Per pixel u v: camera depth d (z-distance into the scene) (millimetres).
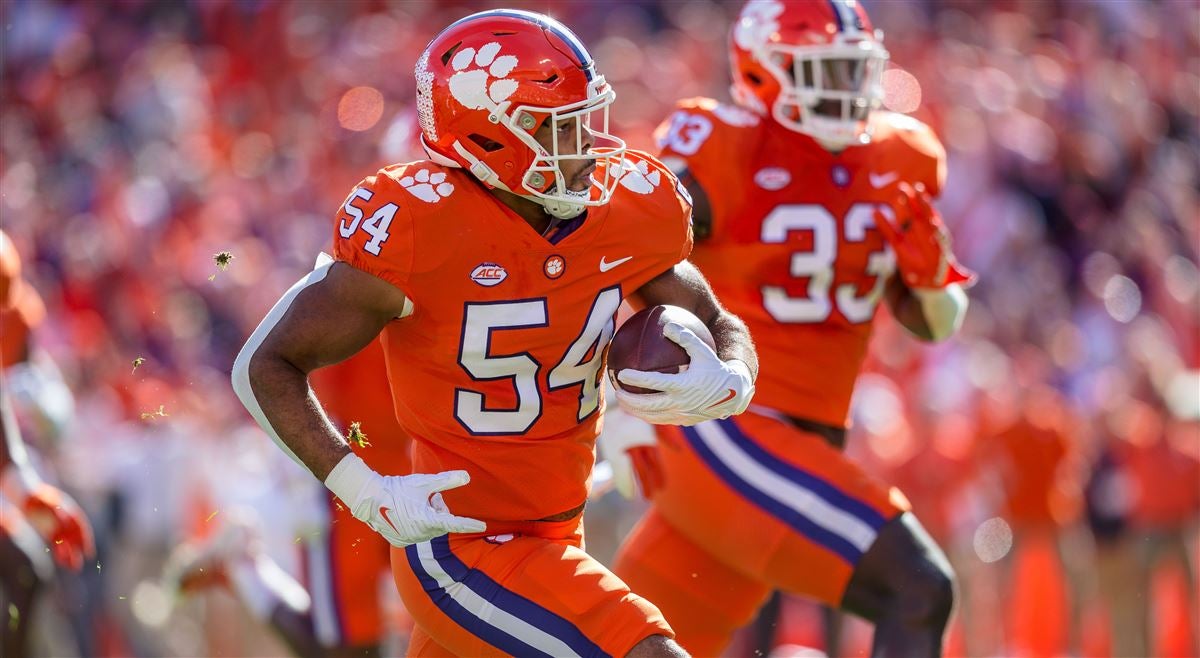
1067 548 26297
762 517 14273
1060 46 44875
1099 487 26438
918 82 41219
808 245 14703
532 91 10734
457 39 10977
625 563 15500
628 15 47438
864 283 15000
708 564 15188
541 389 11219
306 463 10586
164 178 38188
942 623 13711
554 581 10953
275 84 44000
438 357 11008
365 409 17484
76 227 35125
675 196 11555
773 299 14773
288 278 31375
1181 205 40469
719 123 14867
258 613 18172
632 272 11305
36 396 17922
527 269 10945
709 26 46062
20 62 44750
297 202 37250
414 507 10297
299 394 10570
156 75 41969
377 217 10695
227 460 24953
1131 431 26344
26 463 15578
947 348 30047
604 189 11156
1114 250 36500
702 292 11703
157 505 24938
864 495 14062
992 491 26391
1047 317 35125
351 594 17734
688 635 15336
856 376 15320
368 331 10758
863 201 14883
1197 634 25891
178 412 25328
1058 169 39156
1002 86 41250
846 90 14695
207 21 45969
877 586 13875
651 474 14711
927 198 14969
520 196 11078
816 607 24625
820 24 14531
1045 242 37781
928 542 13938
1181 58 46188
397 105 42344
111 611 24734
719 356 11422
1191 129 44281
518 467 11297
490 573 11125
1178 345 34375
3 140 41531
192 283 32844
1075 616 26266
